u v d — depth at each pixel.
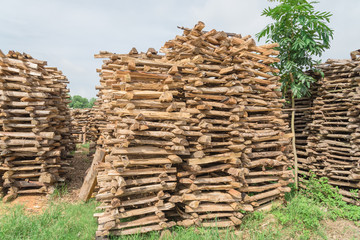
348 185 6.69
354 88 6.77
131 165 4.74
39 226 4.79
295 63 7.74
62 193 7.15
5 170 6.86
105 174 5.21
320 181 7.00
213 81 5.35
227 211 5.48
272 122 6.32
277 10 7.54
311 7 7.18
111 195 4.53
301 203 5.98
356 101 6.60
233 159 5.35
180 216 5.43
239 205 5.39
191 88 5.05
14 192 6.66
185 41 5.62
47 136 6.79
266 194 5.93
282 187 6.29
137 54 6.65
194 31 5.12
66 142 9.24
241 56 5.63
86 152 13.48
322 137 7.56
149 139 4.97
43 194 6.96
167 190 5.36
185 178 5.15
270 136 6.15
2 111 6.38
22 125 6.59
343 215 5.90
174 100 5.47
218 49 5.40
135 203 4.65
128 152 4.47
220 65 5.65
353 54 6.83
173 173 5.29
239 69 5.55
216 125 5.74
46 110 6.98
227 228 5.09
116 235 4.57
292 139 7.92
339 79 7.17
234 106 5.48
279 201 6.30
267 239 4.82
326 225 5.55
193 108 5.13
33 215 5.50
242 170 5.34
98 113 10.63
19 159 7.23
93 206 6.19
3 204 6.22
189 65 5.08
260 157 6.45
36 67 6.89
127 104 4.40
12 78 6.44
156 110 5.04
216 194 5.31
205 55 5.38
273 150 6.69
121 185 4.31
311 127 7.84
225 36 5.46
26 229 4.80
